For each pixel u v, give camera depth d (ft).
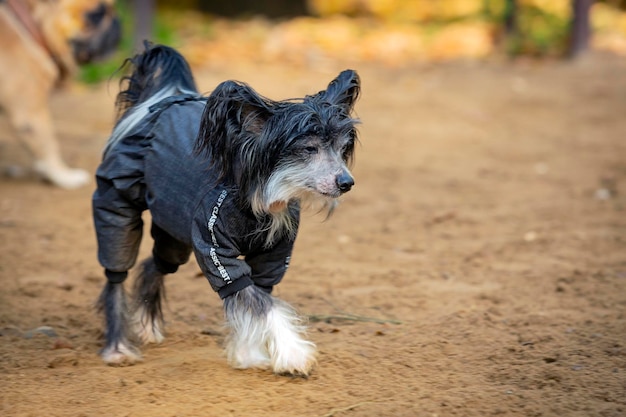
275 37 81.92
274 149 21.22
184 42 77.97
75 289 30.94
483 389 22.07
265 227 21.68
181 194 21.75
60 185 44.37
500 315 27.63
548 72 71.15
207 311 28.91
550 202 42.19
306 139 21.40
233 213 21.29
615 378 22.53
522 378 22.79
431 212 40.86
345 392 21.98
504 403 21.18
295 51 76.79
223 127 21.01
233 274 21.54
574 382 22.35
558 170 48.11
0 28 42.32
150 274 25.88
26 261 33.83
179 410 20.97
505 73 71.10
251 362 23.29
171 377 23.04
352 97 22.89
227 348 23.50
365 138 54.29
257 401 21.40
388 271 32.71
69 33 44.32
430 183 45.78
